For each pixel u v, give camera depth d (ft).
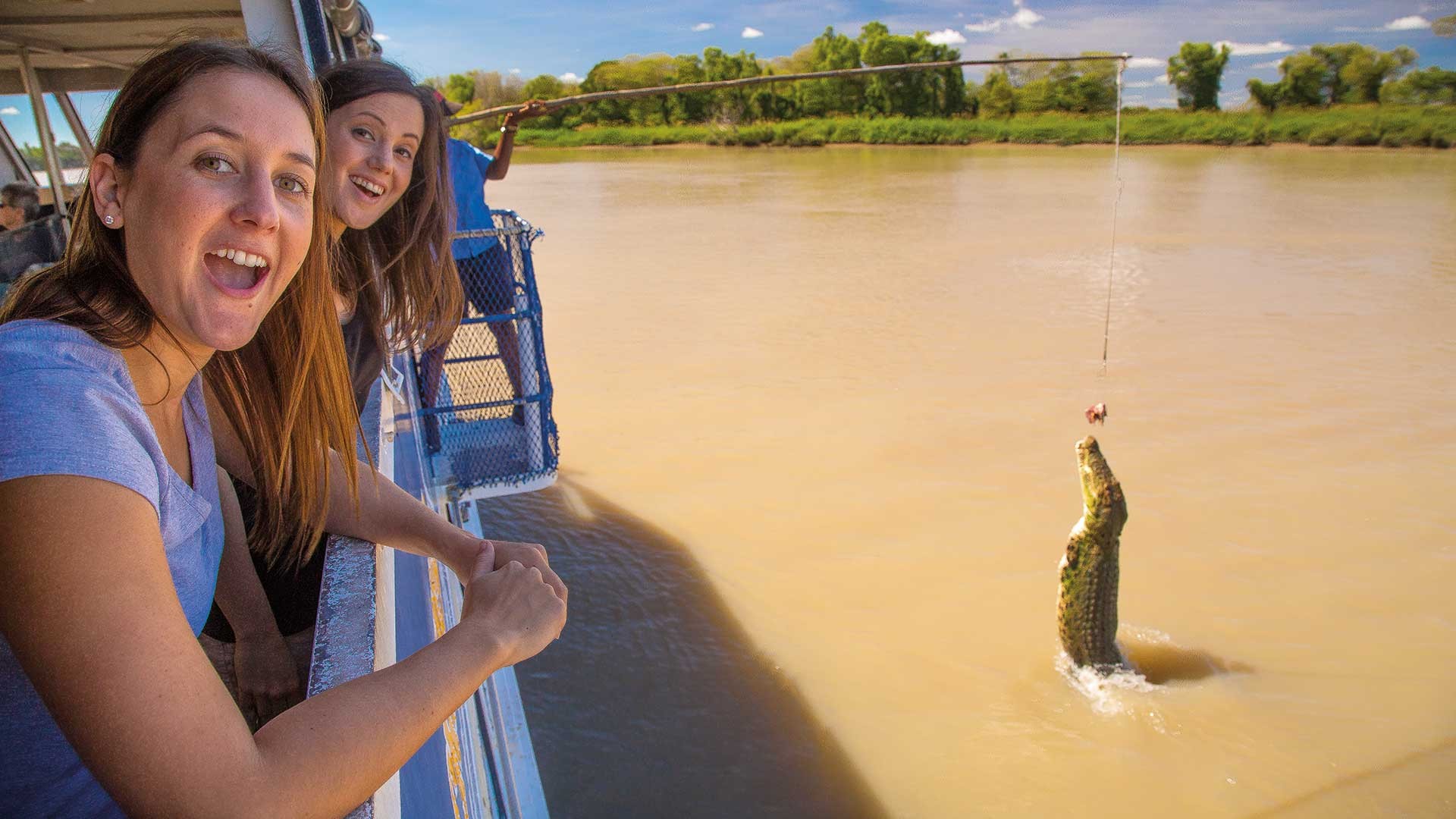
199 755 2.90
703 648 19.30
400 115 8.23
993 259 56.24
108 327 3.46
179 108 3.41
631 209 82.28
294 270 3.81
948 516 24.47
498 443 17.01
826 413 31.58
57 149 18.58
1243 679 18.30
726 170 128.57
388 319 9.00
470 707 11.30
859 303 45.85
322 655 4.48
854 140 186.91
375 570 5.18
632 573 21.98
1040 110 184.75
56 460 2.86
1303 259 54.85
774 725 17.21
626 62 232.73
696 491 26.14
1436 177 99.55
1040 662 18.74
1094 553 17.67
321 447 5.19
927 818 15.26
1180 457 27.58
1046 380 34.30
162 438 3.96
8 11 14.85
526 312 16.19
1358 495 25.09
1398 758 16.17
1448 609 20.27
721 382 34.78
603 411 32.17
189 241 3.40
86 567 2.86
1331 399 31.91
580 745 16.65
